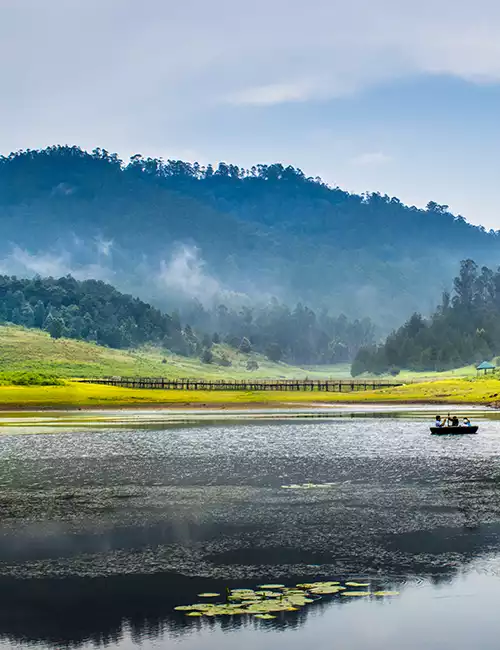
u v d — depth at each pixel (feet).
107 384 543.80
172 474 148.05
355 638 63.82
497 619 67.77
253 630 65.51
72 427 257.14
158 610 70.08
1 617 68.59
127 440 211.20
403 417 309.83
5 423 276.21
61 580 78.69
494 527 100.48
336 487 132.16
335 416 318.65
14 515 110.32
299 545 91.86
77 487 134.00
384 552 88.43
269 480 140.15
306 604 71.51
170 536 96.99
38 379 464.65
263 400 457.27
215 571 81.51
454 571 81.05
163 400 435.12
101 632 65.26
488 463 161.99
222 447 193.57
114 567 83.25
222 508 114.32
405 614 68.90
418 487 131.64
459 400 443.73
